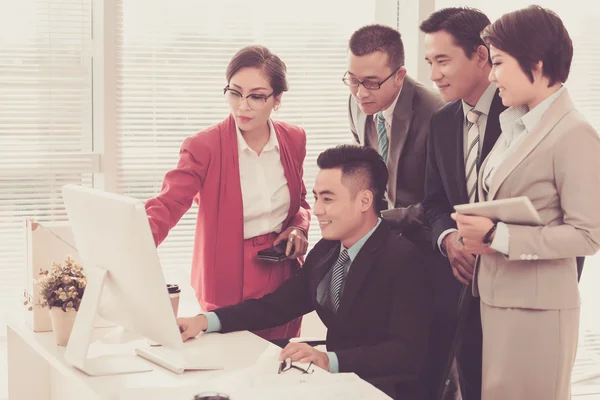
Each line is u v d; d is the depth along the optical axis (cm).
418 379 247
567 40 234
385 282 252
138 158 382
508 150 243
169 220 278
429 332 259
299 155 302
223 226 285
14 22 364
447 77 270
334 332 263
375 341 254
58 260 272
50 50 370
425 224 295
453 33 267
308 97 406
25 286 283
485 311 251
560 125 233
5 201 368
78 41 374
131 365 229
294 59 402
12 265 371
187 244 392
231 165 285
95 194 218
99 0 370
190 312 295
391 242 256
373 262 254
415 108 300
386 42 290
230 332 264
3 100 365
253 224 290
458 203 278
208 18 388
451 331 266
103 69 370
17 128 367
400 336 246
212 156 285
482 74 269
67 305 245
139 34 379
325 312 263
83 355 224
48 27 369
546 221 237
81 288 250
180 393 202
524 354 243
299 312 275
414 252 255
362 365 237
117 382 217
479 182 258
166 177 286
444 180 282
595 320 431
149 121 384
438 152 283
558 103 235
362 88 295
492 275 246
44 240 270
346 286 254
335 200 254
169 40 383
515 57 233
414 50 403
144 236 206
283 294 274
